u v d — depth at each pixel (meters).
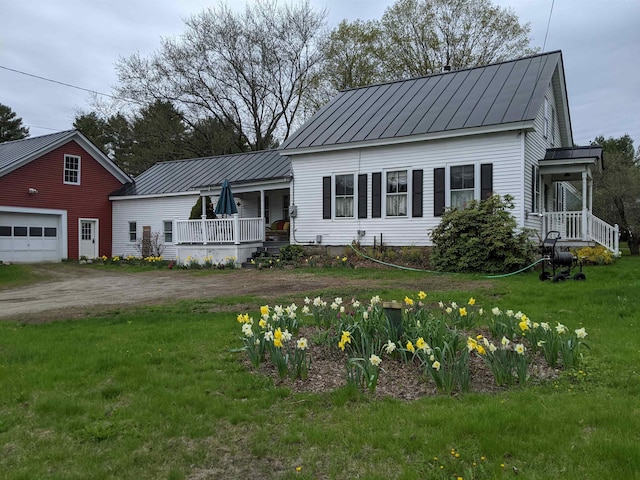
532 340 5.05
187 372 4.78
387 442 3.18
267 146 38.94
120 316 8.14
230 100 37.31
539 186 16.30
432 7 35.50
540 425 3.32
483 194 14.73
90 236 25.17
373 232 16.69
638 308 7.27
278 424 3.55
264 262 17.22
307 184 18.05
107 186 25.84
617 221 26.59
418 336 4.98
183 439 3.34
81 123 45.66
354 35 36.41
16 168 21.81
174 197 23.44
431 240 14.05
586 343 5.49
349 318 5.65
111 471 2.93
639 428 3.26
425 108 16.98
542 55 17.94
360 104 19.36
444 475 2.76
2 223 21.62
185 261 19.08
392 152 16.31
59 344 6.02
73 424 3.57
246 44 35.94
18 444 3.30
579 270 11.91
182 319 7.66
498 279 11.24
